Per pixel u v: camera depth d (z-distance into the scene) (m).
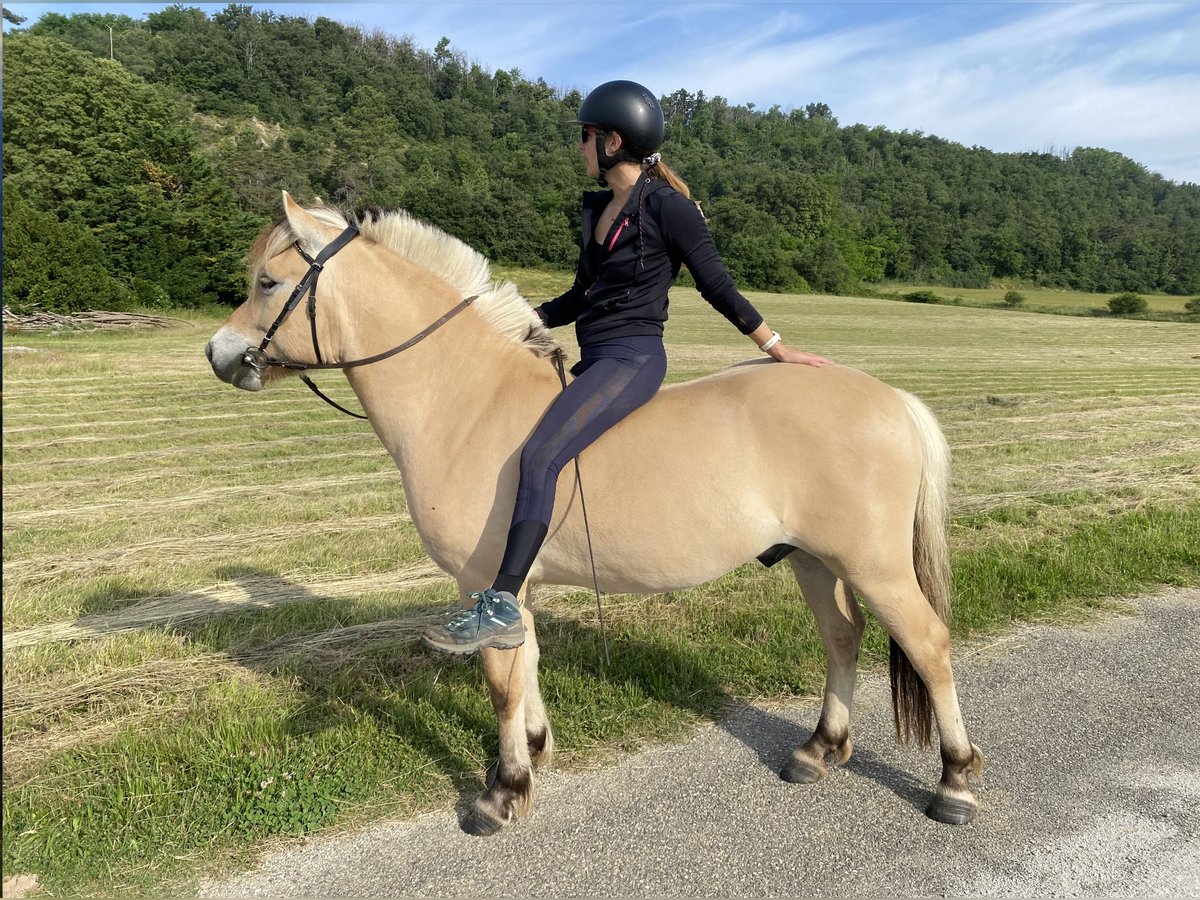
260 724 3.80
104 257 35.91
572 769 3.68
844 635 3.60
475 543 3.24
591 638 4.91
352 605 5.35
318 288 3.26
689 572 3.19
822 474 3.06
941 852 3.14
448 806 3.42
